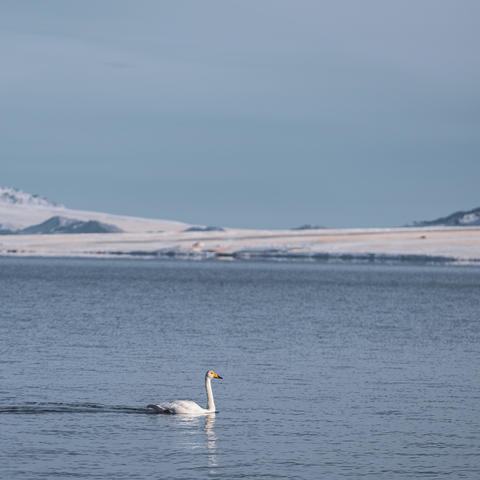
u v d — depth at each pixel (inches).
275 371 1909.4
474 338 2628.0
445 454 1250.0
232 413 1480.1
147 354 2145.7
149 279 6481.3
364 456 1235.2
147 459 1209.4
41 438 1305.4
